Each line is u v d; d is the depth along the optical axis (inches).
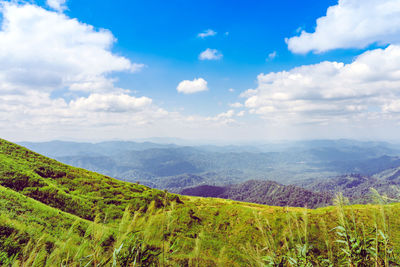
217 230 1242.6
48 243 312.2
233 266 421.1
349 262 167.9
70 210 1173.1
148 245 169.6
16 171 1412.4
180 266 160.4
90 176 2005.4
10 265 231.0
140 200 1557.6
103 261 173.8
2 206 746.2
